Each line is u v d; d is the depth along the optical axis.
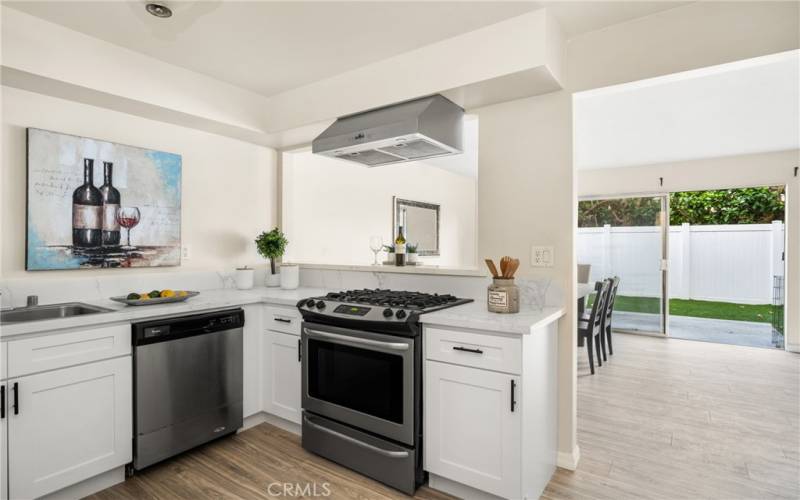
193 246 2.86
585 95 2.14
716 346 4.91
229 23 1.97
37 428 1.69
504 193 2.31
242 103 2.80
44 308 2.09
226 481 2.01
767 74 2.70
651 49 1.91
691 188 5.27
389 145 2.24
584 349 4.76
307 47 2.22
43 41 1.92
